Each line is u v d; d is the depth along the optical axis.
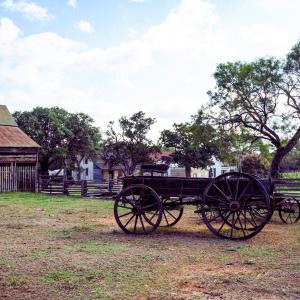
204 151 53.91
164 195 11.99
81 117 61.56
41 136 57.25
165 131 55.34
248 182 11.30
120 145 56.16
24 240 10.81
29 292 6.21
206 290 6.30
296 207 18.33
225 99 25.61
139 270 7.52
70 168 62.91
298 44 24.47
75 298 5.91
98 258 8.54
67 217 16.12
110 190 29.23
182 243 10.37
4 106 40.16
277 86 24.81
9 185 33.06
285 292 6.17
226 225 13.66
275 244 10.22
